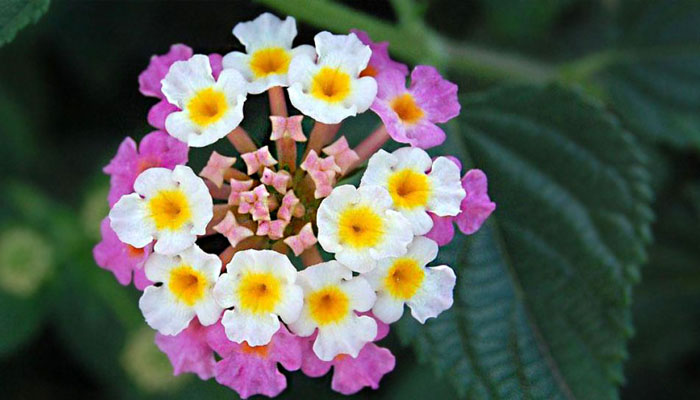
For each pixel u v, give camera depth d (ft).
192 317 0.32
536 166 0.40
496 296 0.39
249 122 0.34
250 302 0.31
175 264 0.32
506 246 0.39
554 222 0.39
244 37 0.34
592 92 0.48
